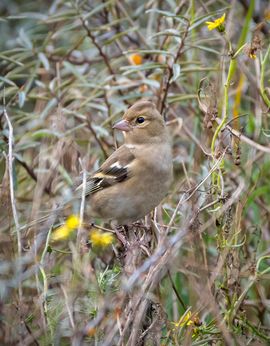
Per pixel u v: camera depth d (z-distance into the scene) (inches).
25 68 578.2
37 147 554.6
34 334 345.7
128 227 460.4
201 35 585.3
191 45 508.4
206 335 373.7
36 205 438.6
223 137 410.9
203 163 508.7
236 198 400.5
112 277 354.6
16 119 568.1
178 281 429.7
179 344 368.8
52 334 344.8
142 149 447.5
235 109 485.7
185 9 579.8
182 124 518.3
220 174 382.0
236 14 577.6
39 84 543.8
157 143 448.1
